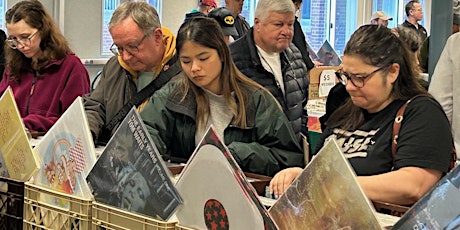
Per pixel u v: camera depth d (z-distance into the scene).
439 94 3.03
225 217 1.22
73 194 1.47
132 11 2.64
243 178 1.19
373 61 1.94
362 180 1.81
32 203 1.54
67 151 1.50
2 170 1.68
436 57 3.47
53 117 3.13
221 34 2.28
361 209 1.12
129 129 1.36
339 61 6.07
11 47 3.23
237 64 3.44
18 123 1.62
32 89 3.21
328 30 10.43
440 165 1.84
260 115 2.26
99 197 1.41
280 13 3.37
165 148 2.34
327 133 2.18
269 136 2.24
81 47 6.86
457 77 2.98
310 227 1.20
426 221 1.08
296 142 2.30
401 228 1.12
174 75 2.70
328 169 1.17
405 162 1.86
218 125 2.27
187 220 1.29
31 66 3.24
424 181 1.81
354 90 1.99
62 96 3.16
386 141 1.96
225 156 1.21
